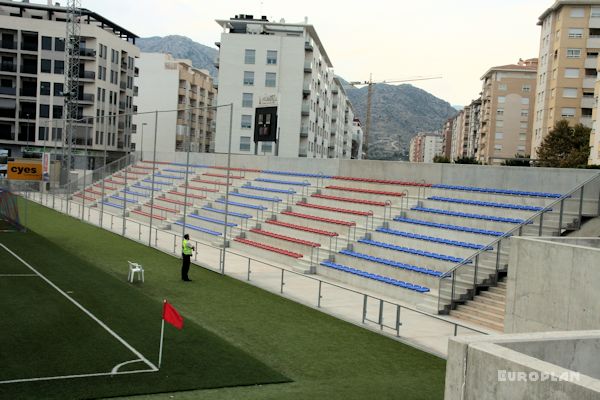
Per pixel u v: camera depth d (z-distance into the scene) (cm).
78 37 8969
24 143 9669
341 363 1647
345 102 13838
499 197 3262
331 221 3747
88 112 9281
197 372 1482
